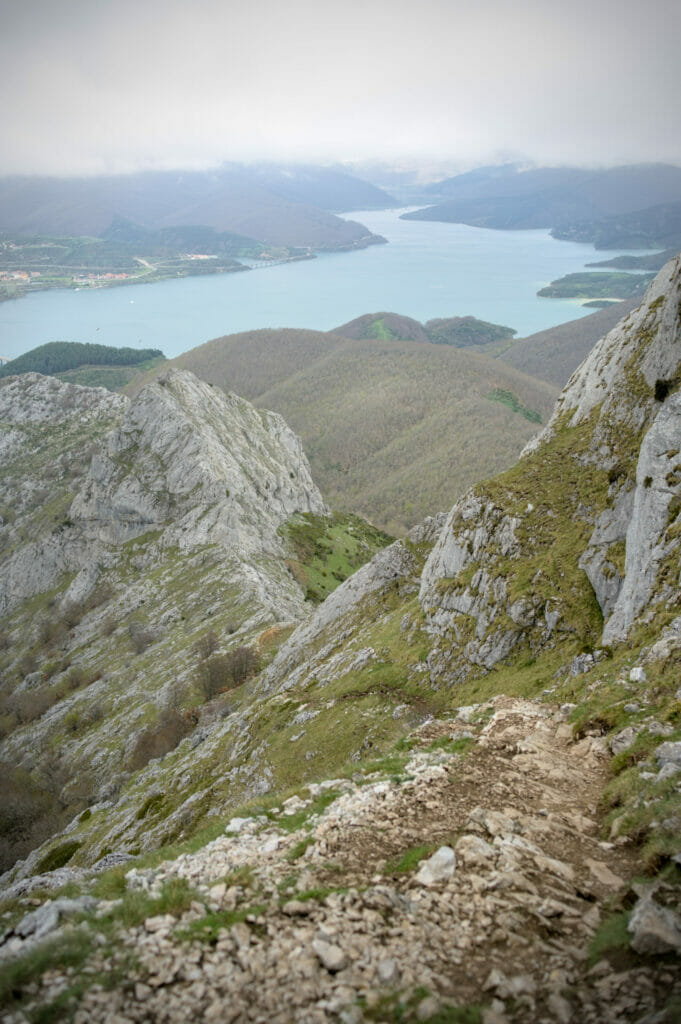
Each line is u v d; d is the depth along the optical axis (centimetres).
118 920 1248
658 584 3162
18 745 11725
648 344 5081
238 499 17250
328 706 4991
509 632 4209
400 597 6638
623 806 1661
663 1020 905
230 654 10306
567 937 1180
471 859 1427
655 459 3641
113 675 12375
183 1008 1020
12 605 18550
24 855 8419
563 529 4578
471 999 1034
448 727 2619
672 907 1193
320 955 1127
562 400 6003
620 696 2444
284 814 1911
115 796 7862
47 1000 1023
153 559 16312
